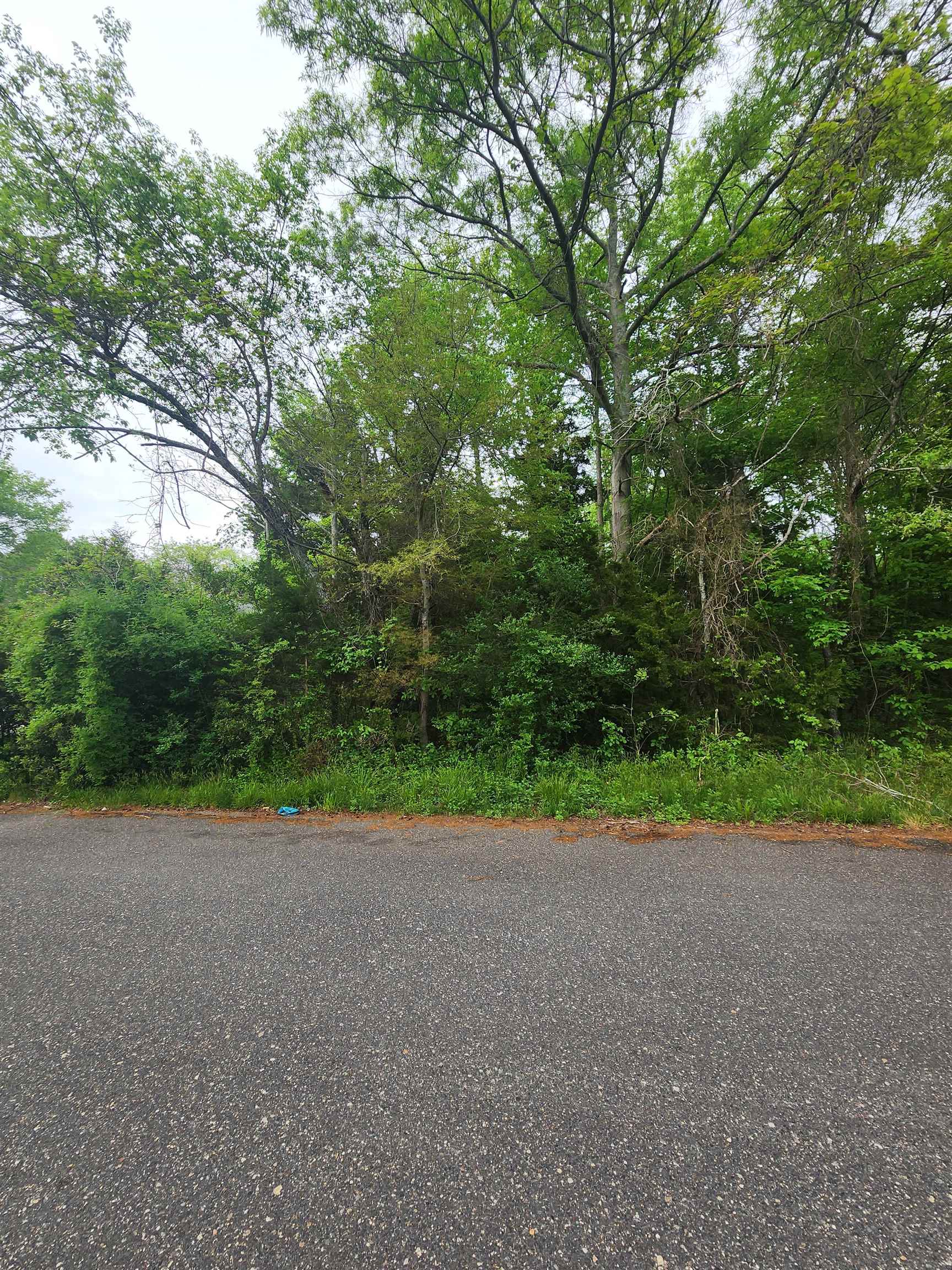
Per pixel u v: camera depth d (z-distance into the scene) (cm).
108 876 430
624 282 1320
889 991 246
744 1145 168
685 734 766
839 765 646
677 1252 137
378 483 899
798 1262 134
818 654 861
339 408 965
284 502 1227
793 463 1014
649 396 942
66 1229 148
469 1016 236
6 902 379
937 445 812
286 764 776
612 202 1166
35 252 968
